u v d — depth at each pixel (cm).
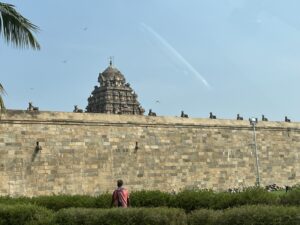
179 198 3150
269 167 7619
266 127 7756
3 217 2650
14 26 3106
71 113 6034
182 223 2294
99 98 14250
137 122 6469
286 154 7894
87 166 5934
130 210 2369
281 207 2092
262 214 2028
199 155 6906
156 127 6625
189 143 6856
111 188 6041
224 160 7138
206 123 7119
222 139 7206
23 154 5531
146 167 6388
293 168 7925
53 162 5706
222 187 7012
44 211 2670
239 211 2109
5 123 5500
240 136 7412
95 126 6119
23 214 2631
